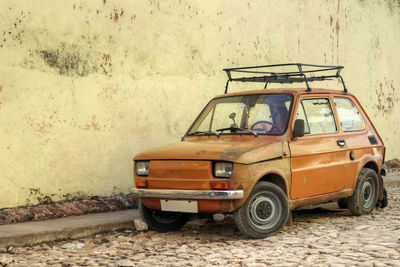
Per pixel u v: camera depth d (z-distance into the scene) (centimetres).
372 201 769
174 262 504
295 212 795
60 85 742
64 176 748
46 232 607
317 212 792
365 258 493
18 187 699
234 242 584
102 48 789
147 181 616
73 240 621
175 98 885
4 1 686
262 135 636
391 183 1103
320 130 682
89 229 645
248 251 538
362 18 1289
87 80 772
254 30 1021
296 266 471
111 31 798
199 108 923
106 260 521
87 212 741
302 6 1128
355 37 1267
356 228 649
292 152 623
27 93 708
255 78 758
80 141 765
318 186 661
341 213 777
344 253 515
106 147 796
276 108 657
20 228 621
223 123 685
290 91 674
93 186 781
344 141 705
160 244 593
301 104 668
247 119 666
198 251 548
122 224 678
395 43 1394
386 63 1362
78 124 763
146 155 624
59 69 742
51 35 732
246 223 584
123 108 816
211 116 704
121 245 591
